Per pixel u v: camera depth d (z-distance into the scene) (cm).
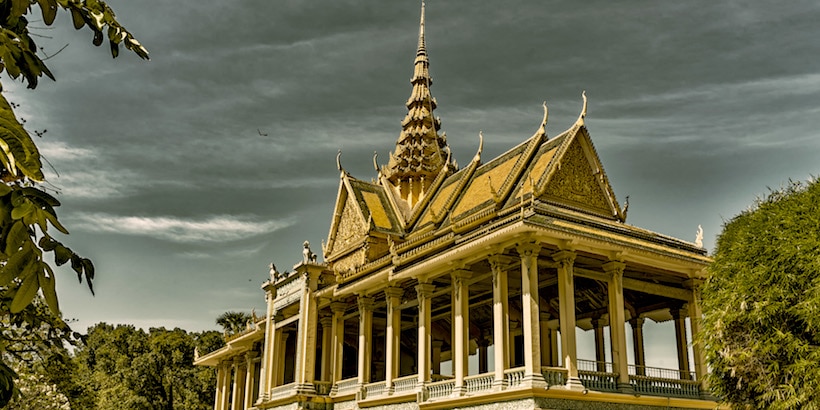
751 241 2500
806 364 2228
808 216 2362
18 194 555
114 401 8075
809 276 2297
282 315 4888
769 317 2355
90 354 10125
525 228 2902
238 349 6241
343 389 4162
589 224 3183
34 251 559
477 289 4084
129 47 828
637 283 3384
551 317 4312
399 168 5362
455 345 3275
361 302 4097
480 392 3028
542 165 3628
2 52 680
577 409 2875
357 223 4791
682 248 3491
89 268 633
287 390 4403
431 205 4712
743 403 2534
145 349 9319
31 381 3372
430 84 5872
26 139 578
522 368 2869
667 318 4097
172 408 8500
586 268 3462
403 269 3653
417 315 4706
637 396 3014
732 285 2495
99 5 800
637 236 3322
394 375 3728
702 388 3275
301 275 4547
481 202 3925
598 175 3675
